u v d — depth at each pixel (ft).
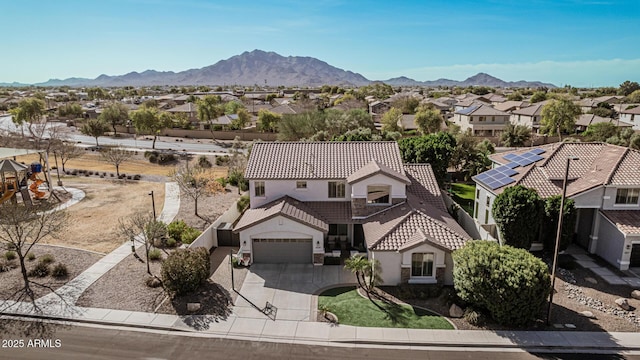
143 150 234.38
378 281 83.30
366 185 97.66
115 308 74.54
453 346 65.72
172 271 77.66
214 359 61.93
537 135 289.53
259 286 84.17
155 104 467.52
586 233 103.24
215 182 155.63
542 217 96.22
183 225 109.19
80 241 104.37
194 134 315.99
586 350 64.85
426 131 277.23
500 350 64.75
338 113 252.62
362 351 64.34
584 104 405.80
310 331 69.15
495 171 119.75
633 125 308.81
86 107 467.52
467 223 113.39
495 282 68.85
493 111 307.37
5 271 87.10
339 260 95.14
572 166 108.06
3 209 96.02
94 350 63.36
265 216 92.84
